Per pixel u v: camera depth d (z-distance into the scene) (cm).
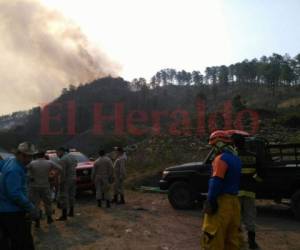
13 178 598
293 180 1176
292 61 13812
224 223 564
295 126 4025
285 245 902
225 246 580
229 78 16600
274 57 14538
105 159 1437
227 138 595
